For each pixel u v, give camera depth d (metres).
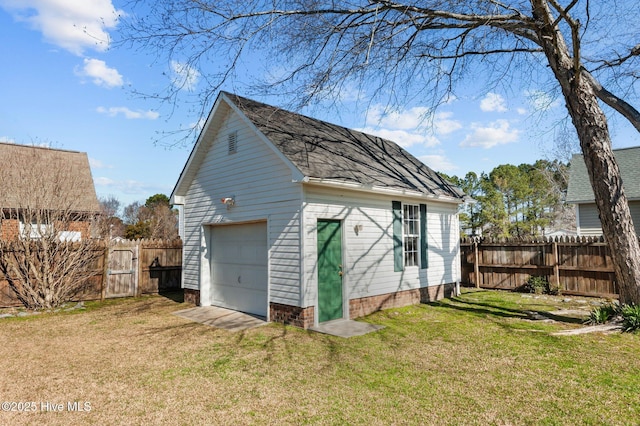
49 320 8.55
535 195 30.52
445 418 3.76
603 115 7.41
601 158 7.28
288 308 7.68
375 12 6.91
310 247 7.53
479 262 13.67
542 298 11.13
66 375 5.07
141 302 11.02
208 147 10.00
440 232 11.48
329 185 7.63
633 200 14.48
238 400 4.23
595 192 7.45
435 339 6.64
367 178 8.52
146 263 12.60
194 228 10.52
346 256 8.29
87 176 16.64
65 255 10.23
